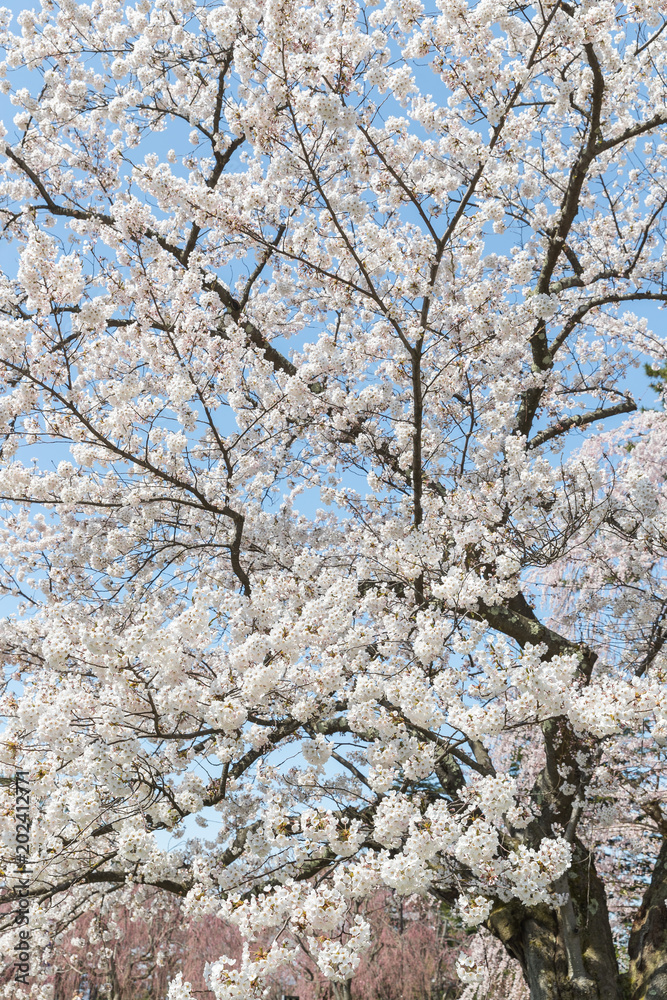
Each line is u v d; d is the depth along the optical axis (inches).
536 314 221.6
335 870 154.3
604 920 248.2
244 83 194.1
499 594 196.7
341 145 189.6
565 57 256.7
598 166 329.1
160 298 237.3
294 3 169.9
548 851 140.4
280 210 281.9
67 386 189.3
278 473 306.2
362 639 176.7
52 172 329.4
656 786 272.4
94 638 152.9
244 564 288.0
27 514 323.6
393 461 271.6
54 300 178.5
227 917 150.3
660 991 222.7
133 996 508.7
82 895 281.7
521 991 381.1
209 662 220.8
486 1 192.7
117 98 316.2
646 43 247.3
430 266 212.4
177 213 291.7
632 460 304.0
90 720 167.2
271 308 300.5
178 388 206.1
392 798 148.2
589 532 253.1
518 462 232.4
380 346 273.3
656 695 134.8
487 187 193.5
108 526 282.8
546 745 253.6
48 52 327.0
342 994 462.9
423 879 134.8
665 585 279.9
